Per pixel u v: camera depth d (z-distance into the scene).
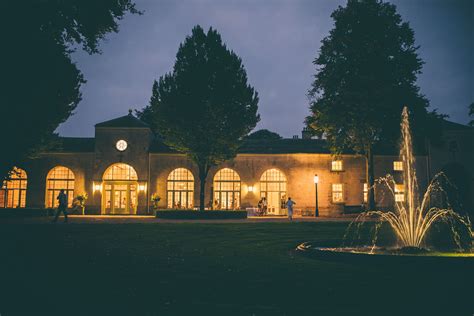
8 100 14.43
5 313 5.36
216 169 34.88
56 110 20.88
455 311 5.53
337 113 29.88
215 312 5.46
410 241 14.28
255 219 27.05
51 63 15.33
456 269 8.50
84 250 11.50
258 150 35.81
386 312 5.48
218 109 26.55
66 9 14.38
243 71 28.12
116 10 16.47
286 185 35.19
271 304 5.88
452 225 21.56
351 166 35.59
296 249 12.03
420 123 29.95
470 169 35.50
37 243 12.82
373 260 9.18
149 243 13.50
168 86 27.70
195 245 13.20
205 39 27.75
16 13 12.74
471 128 35.72
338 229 18.69
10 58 13.34
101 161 34.16
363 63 29.95
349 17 30.73
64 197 21.30
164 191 34.28
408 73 30.36
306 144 37.62
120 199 34.56
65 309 5.57
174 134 27.73
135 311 5.48
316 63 32.16
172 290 6.73
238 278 7.77
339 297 6.29
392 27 29.97
